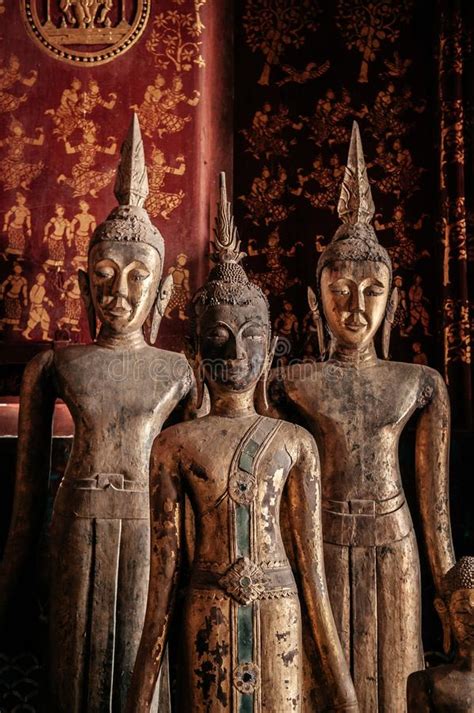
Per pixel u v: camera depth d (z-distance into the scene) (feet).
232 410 14.60
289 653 13.48
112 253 17.04
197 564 13.80
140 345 17.22
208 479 13.92
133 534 15.93
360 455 16.30
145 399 16.52
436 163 22.36
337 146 22.99
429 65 23.13
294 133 23.15
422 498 16.83
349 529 16.01
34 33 22.25
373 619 15.78
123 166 17.65
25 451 16.88
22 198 21.71
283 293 22.41
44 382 17.02
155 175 21.80
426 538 16.72
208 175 22.29
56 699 15.58
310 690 14.51
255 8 23.76
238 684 13.25
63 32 22.24
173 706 15.92
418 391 16.81
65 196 21.72
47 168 21.83
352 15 23.53
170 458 14.15
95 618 15.69
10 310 21.30
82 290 17.67
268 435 14.26
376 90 23.16
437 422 16.90
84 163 21.85
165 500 14.05
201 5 22.47
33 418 16.94
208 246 21.99
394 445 16.53
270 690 13.32
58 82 22.09
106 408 16.42
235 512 13.80
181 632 13.67
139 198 17.62
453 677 13.88
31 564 16.92
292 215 22.79
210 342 14.61
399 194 22.59
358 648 15.69
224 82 23.21
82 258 21.53
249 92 23.40
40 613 17.37
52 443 17.94
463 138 21.90
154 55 22.24
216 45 22.97
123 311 16.97
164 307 17.74
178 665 13.65
